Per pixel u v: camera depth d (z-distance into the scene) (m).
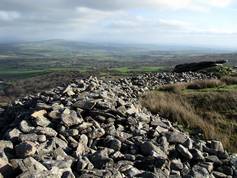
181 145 10.09
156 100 19.70
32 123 10.41
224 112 18.36
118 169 8.00
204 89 25.38
